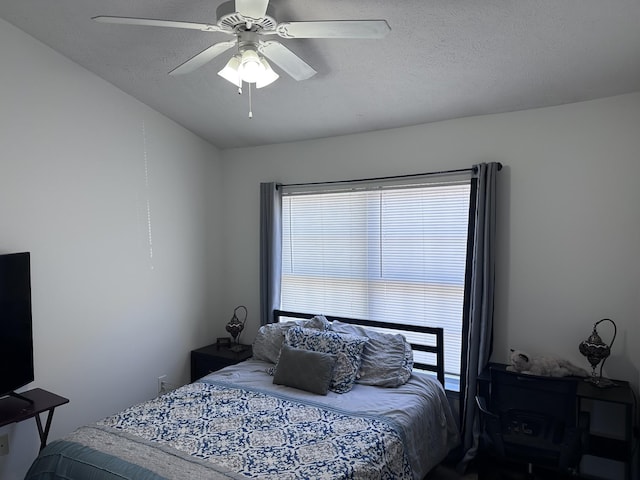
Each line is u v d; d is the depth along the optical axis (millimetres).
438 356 3127
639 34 2094
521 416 2398
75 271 3021
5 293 2496
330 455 1969
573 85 2578
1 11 2500
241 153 4188
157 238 3631
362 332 3248
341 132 3598
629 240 2625
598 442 2479
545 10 2006
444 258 3230
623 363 2646
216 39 2580
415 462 2355
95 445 2039
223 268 4285
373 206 3520
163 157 3670
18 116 2695
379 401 2623
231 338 4203
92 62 2965
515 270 2963
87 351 3102
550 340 2861
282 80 2885
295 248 3939
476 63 2477
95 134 3137
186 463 1872
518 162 2943
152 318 3594
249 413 2434
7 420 2314
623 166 2633
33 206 2777
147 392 3547
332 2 2096
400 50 2441
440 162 3225
